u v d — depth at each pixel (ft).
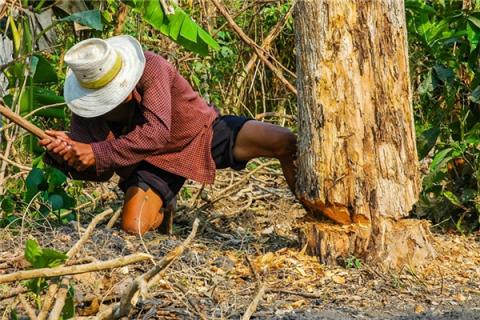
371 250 20.15
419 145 25.05
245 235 23.13
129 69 21.22
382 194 20.13
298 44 20.31
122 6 29.07
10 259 18.86
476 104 25.27
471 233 24.50
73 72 21.07
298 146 20.71
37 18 24.88
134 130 21.38
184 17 25.76
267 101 39.78
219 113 23.67
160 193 22.81
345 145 19.99
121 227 22.58
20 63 23.67
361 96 19.89
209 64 36.04
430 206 25.32
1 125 24.04
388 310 18.10
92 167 21.50
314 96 20.04
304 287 19.16
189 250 20.79
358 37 19.75
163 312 16.72
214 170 22.90
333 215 20.47
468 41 25.57
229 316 16.83
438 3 27.35
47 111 24.50
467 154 25.17
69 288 14.80
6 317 15.64
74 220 23.91
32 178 22.90
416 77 29.99
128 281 17.72
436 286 19.66
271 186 30.50
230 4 38.04
